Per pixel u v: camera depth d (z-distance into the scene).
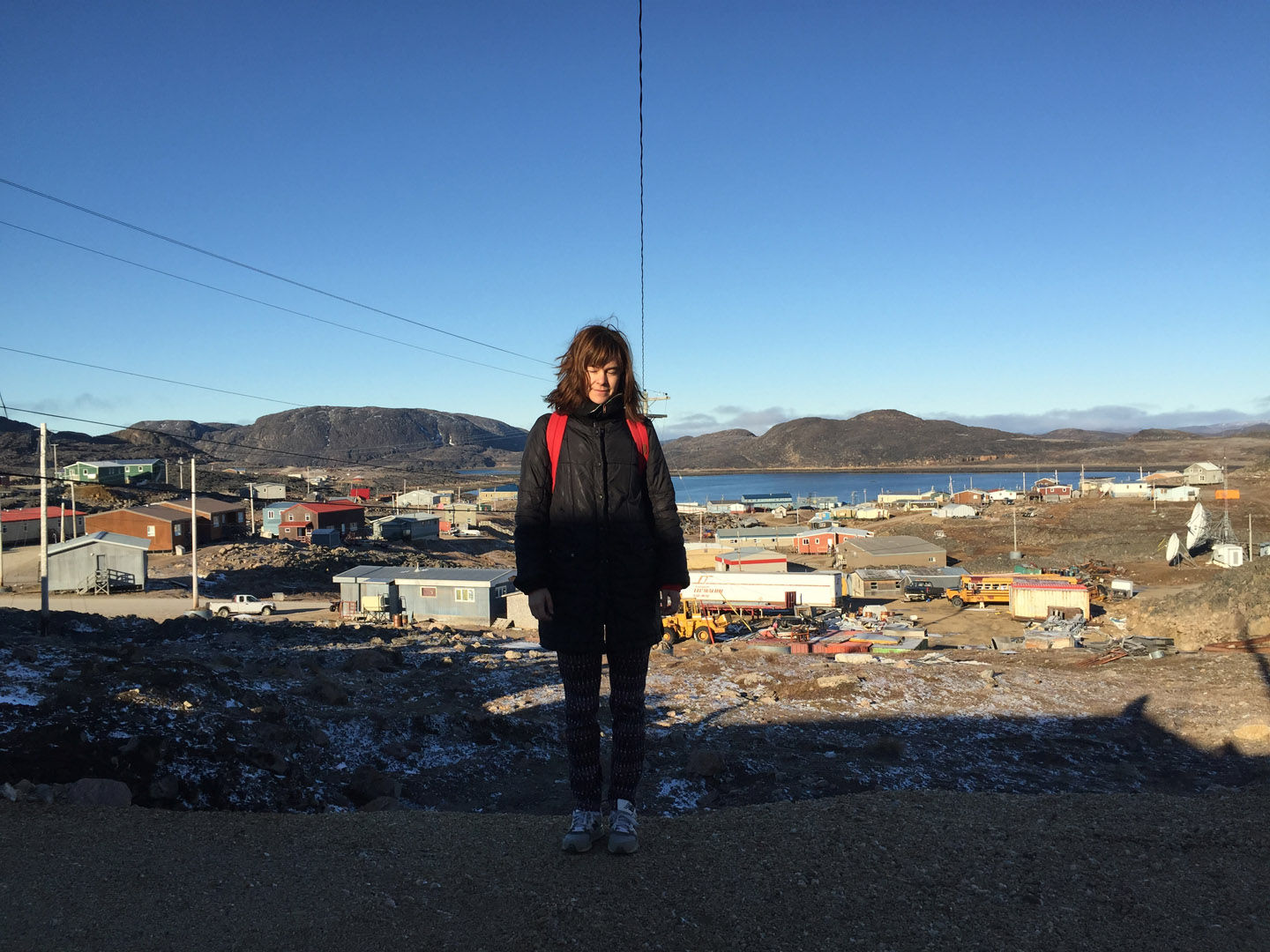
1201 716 9.98
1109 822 3.31
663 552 3.06
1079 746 9.09
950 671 13.07
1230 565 60.72
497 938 2.36
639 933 2.40
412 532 81.88
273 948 2.29
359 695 9.75
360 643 17.14
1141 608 36.88
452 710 9.31
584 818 3.01
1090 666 15.34
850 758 8.52
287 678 10.12
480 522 104.38
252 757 5.91
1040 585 48.34
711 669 13.09
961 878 2.79
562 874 2.80
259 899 2.60
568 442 2.96
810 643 28.98
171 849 3.04
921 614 51.41
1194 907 2.56
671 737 9.07
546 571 2.96
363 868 2.86
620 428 3.00
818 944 2.35
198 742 5.76
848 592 61.16
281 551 59.56
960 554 80.25
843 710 10.45
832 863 2.89
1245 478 126.44
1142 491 114.06
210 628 19.28
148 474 106.56
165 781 5.11
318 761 6.88
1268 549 60.12
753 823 3.30
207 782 5.36
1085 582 49.78
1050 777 8.05
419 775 7.45
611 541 2.95
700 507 156.88
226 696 7.40
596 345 2.91
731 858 2.94
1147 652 19.31
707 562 58.78
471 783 7.48
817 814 3.41
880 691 11.41
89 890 2.64
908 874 2.81
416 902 2.60
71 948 2.25
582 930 2.40
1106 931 2.42
